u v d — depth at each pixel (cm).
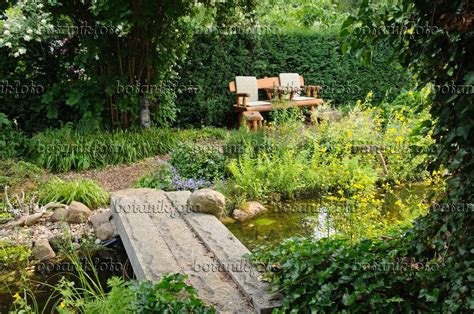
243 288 290
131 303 250
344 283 256
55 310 341
